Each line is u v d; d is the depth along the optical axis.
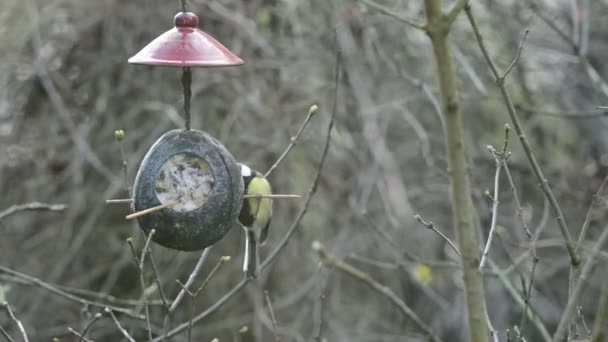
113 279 11.95
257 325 11.91
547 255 12.56
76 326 12.00
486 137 12.61
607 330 4.48
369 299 13.49
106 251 12.58
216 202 5.71
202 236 5.73
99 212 12.49
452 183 4.04
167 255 12.38
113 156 12.48
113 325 11.69
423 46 12.28
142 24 12.24
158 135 12.24
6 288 7.62
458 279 13.56
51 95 11.74
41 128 12.67
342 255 12.33
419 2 11.89
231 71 11.93
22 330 5.97
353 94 11.86
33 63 12.38
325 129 11.98
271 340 12.52
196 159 5.75
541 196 12.30
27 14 12.19
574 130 12.84
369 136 11.41
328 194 12.58
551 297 12.57
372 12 11.36
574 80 12.24
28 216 12.56
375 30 11.86
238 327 12.38
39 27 12.39
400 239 13.12
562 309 12.71
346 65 11.59
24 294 12.16
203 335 12.37
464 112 12.42
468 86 12.03
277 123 12.00
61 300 12.11
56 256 12.42
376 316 13.28
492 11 11.98
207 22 12.02
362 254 13.36
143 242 12.38
